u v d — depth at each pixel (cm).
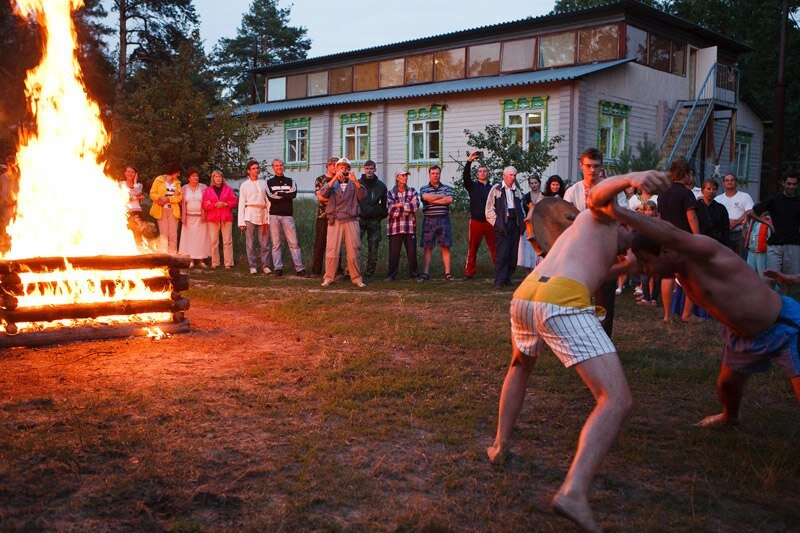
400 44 2772
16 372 549
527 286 345
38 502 323
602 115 2317
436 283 1227
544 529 316
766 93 3759
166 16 4209
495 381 561
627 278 1162
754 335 399
